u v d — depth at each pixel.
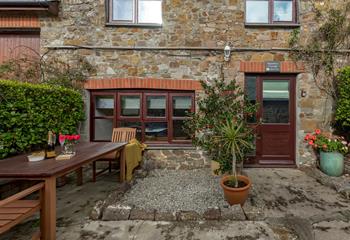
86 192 3.87
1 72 5.06
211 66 5.17
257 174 4.77
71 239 2.50
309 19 5.11
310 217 2.97
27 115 3.65
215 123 3.78
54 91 4.24
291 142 5.33
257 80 5.30
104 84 5.17
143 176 4.56
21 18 5.17
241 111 4.03
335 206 3.29
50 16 5.18
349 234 2.60
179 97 5.31
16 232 2.65
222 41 5.16
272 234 2.59
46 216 2.32
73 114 4.83
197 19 5.17
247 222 2.86
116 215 2.94
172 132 5.30
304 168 5.03
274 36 5.14
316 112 5.12
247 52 5.14
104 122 5.36
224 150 3.56
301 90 5.11
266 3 5.28
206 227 2.74
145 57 5.19
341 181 4.11
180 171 4.94
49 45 5.16
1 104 3.29
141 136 5.30
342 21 4.98
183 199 3.45
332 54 5.05
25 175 2.22
